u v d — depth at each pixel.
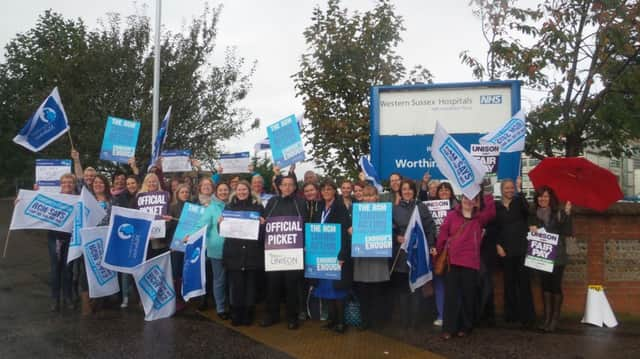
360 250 6.96
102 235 7.93
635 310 8.04
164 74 16.89
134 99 16.52
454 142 6.97
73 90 15.82
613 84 8.91
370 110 10.01
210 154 17.97
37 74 17.02
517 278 7.40
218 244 7.75
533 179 7.52
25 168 29.45
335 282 7.06
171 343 6.62
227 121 18.22
